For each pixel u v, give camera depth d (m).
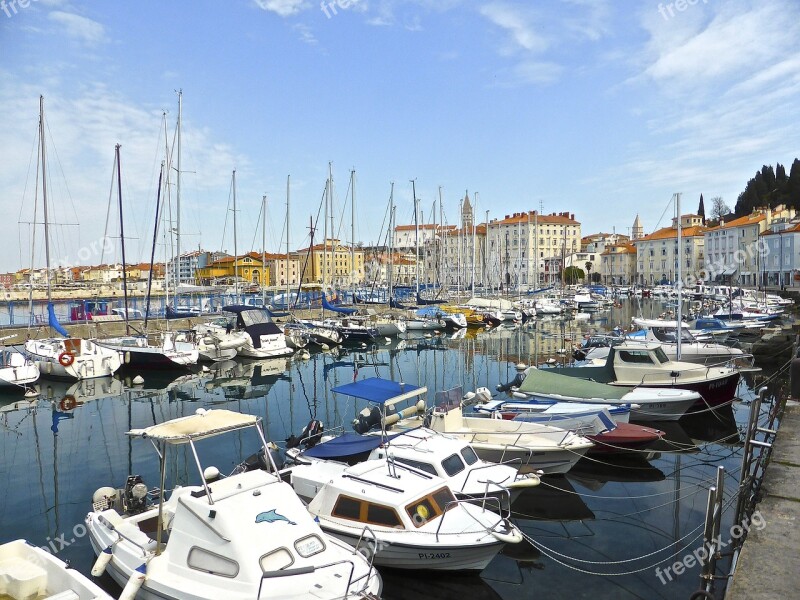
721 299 63.91
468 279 95.81
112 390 27.39
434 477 11.15
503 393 24.86
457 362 35.50
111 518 10.02
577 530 12.01
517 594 9.66
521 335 50.75
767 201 122.06
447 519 10.38
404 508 10.06
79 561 10.51
